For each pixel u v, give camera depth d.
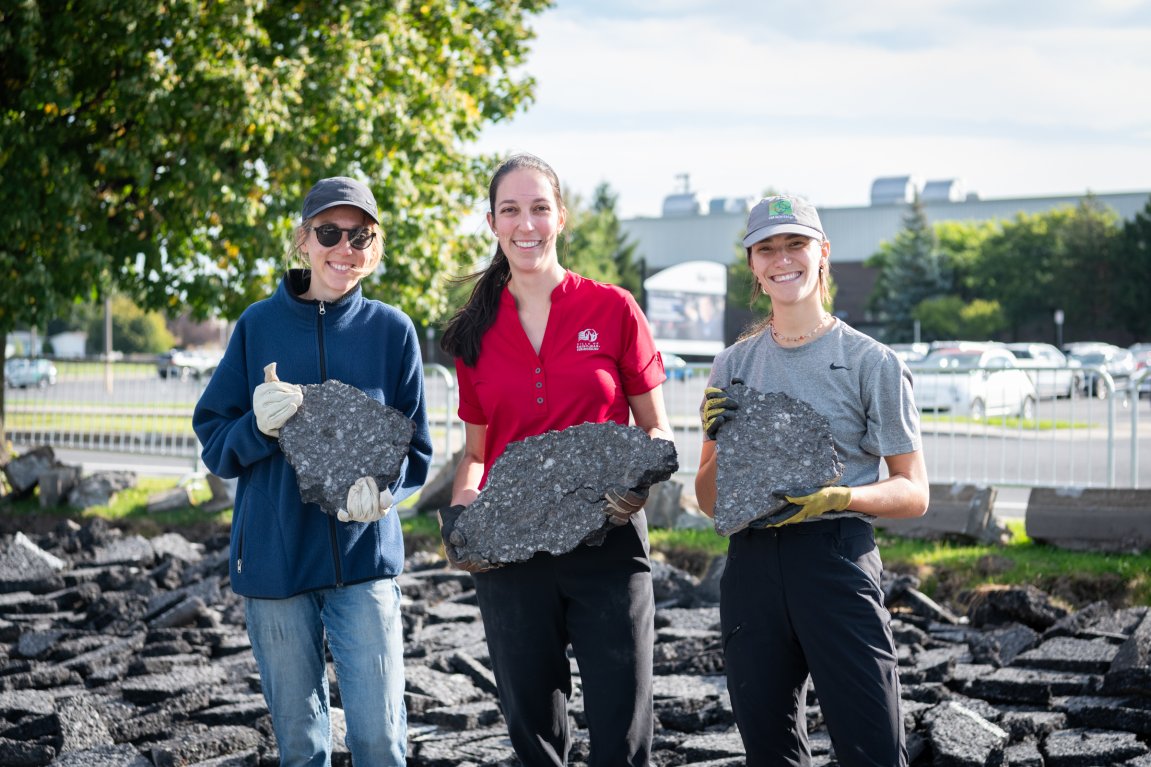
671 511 8.70
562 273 3.21
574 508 2.97
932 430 9.91
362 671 3.17
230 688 4.98
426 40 12.91
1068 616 5.37
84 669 5.34
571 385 3.13
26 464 10.96
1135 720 4.05
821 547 2.86
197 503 10.40
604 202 76.50
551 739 3.17
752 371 3.13
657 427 3.27
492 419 3.23
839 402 2.96
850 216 71.06
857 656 2.79
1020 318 57.88
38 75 10.23
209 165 10.70
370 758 3.17
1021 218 60.44
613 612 3.03
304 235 3.33
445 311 12.28
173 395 11.96
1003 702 4.47
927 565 7.02
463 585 6.92
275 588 3.14
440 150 12.34
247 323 3.35
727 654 2.99
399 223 11.75
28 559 7.36
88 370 12.45
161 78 10.44
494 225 3.18
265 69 10.87
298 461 3.09
